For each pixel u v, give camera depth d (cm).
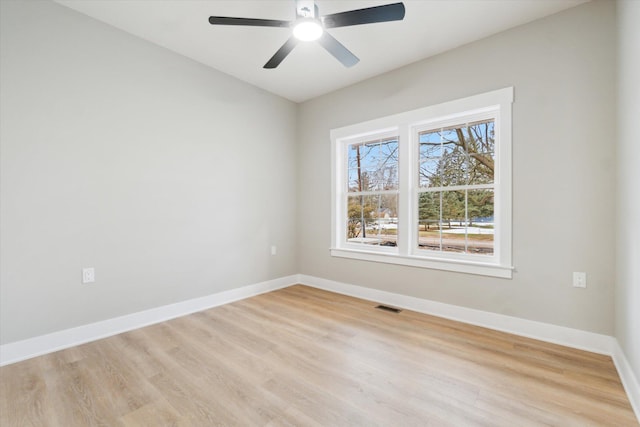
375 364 210
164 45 293
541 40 245
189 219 319
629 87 182
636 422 152
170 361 215
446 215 310
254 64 329
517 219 257
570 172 234
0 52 211
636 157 168
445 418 156
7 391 180
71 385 186
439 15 242
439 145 314
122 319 270
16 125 217
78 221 246
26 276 222
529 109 251
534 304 251
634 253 172
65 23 238
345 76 354
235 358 220
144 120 284
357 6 234
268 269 402
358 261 372
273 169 409
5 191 214
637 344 164
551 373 197
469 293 285
